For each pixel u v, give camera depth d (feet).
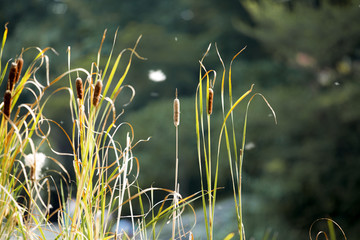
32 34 63.52
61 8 69.51
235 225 33.55
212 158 46.98
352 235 31.27
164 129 53.47
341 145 36.50
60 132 43.88
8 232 5.06
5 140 5.10
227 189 45.37
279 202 34.09
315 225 32.91
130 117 56.29
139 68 64.85
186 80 66.33
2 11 67.87
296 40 41.86
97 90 5.15
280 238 32.65
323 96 37.78
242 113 41.88
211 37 64.80
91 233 5.16
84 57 62.18
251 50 63.36
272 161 37.42
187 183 54.34
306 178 34.40
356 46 40.37
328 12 39.78
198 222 25.54
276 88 43.98
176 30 70.74
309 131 38.34
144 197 36.73
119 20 69.41
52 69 60.70
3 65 61.00
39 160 5.30
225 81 54.39
